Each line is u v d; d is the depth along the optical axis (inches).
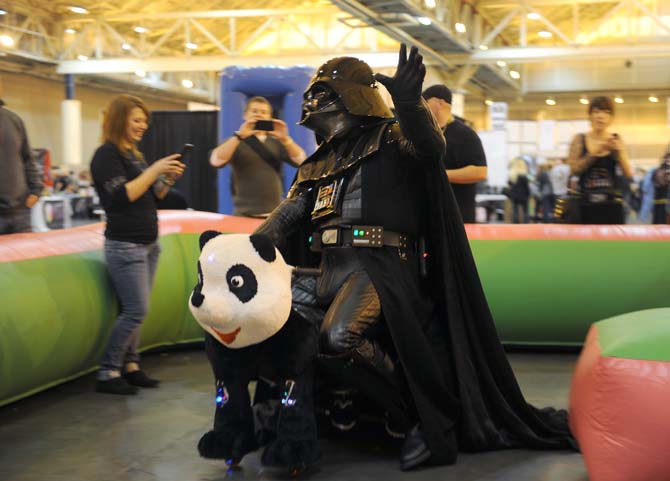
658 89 919.7
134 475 123.5
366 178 127.5
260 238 114.5
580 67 942.4
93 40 776.3
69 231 187.9
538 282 205.3
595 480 110.1
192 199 388.5
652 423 105.9
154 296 199.5
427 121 118.2
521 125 665.0
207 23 770.8
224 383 121.8
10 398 158.6
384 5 526.0
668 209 321.1
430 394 127.1
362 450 134.9
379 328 128.9
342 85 128.3
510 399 135.9
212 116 382.9
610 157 214.1
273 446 118.1
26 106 827.4
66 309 166.9
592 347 119.3
